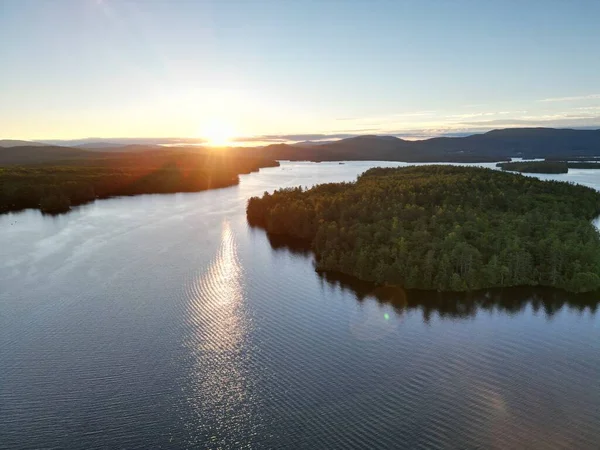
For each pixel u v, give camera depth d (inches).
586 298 3779.5
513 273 4062.5
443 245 4266.7
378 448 2159.2
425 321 3432.6
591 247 4195.4
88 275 4439.0
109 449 2178.9
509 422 2321.6
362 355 2970.0
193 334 3262.8
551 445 2172.7
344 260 4510.3
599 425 2297.0
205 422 2357.3
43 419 2385.6
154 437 2253.9
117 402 2517.2
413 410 2422.5
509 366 2815.0
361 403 2487.7
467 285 3971.5
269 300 3853.3
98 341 3159.5
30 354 2999.5
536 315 3506.4
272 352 3016.7
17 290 4057.6
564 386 2608.3
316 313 3592.5
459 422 2327.8
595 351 2982.3
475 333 3243.1
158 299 3873.0
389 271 4131.4
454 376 2721.5
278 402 2507.4
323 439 2228.1
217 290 4079.7
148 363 2891.2
